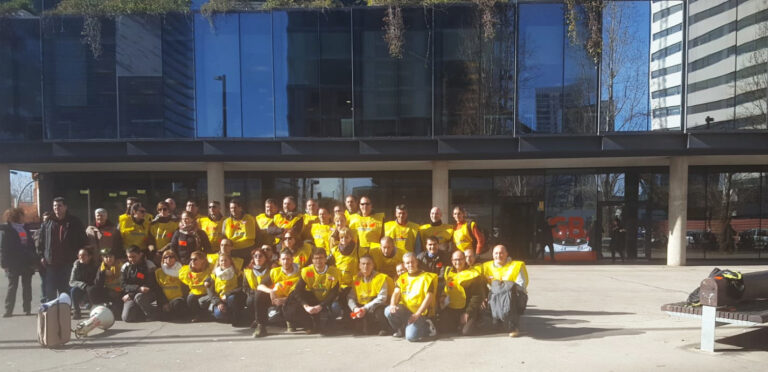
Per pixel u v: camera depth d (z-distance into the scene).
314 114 14.96
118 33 14.81
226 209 17.61
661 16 14.52
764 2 14.34
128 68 14.84
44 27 14.73
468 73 14.77
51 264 7.75
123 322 7.39
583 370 5.09
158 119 14.86
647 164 16.80
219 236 8.53
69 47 14.81
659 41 14.52
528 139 14.49
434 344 6.13
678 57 14.51
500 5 14.64
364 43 14.92
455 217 8.17
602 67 14.53
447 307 6.69
